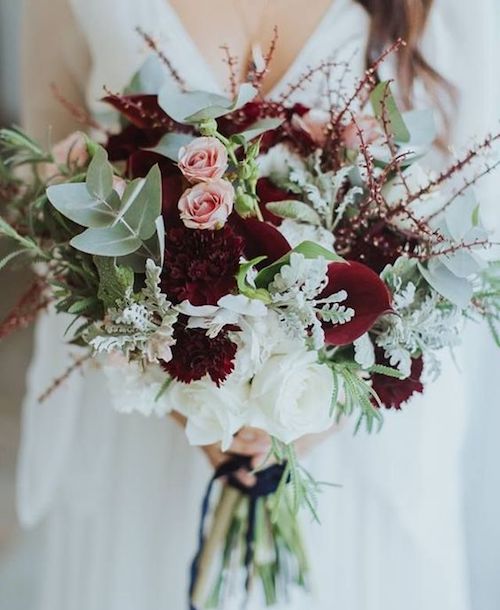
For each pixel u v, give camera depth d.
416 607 1.36
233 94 1.07
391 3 1.16
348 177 0.97
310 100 1.17
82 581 1.54
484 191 1.19
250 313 0.83
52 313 1.41
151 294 0.84
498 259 1.11
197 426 0.96
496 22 1.24
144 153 0.94
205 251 0.84
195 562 1.22
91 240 0.86
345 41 1.18
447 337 0.93
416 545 1.34
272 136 0.97
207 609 1.22
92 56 1.32
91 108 1.33
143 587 1.47
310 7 1.17
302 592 1.38
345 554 1.36
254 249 0.87
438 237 0.90
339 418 1.03
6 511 2.38
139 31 1.10
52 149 1.17
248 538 1.18
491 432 1.51
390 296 0.89
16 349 2.75
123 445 1.44
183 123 0.95
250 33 1.19
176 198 0.89
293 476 0.94
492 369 1.47
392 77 1.19
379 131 0.99
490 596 1.60
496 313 1.07
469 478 1.55
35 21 1.36
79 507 1.50
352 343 0.92
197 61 1.20
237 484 1.17
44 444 1.47
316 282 0.83
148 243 0.87
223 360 0.85
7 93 2.55
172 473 1.42
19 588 2.14
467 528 1.58
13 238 1.02
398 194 0.98
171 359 0.87
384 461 1.28
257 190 0.94
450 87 1.20
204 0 1.19
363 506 1.35
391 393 0.95
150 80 1.07
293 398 0.90
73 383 1.43
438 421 1.29
